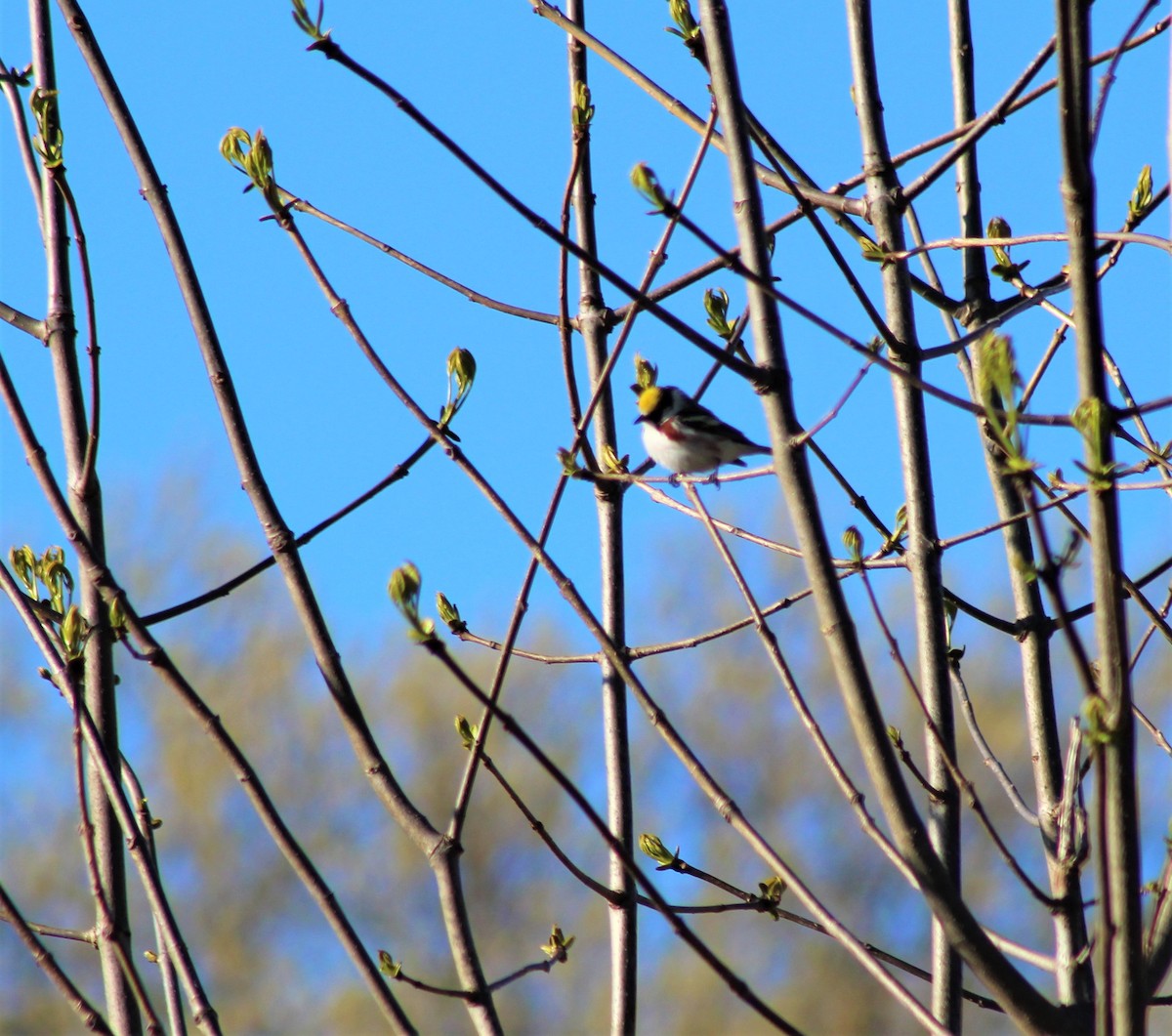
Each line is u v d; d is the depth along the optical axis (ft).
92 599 29.53
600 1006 112.47
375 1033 110.42
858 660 24.25
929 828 31.71
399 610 20.94
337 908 25.82
